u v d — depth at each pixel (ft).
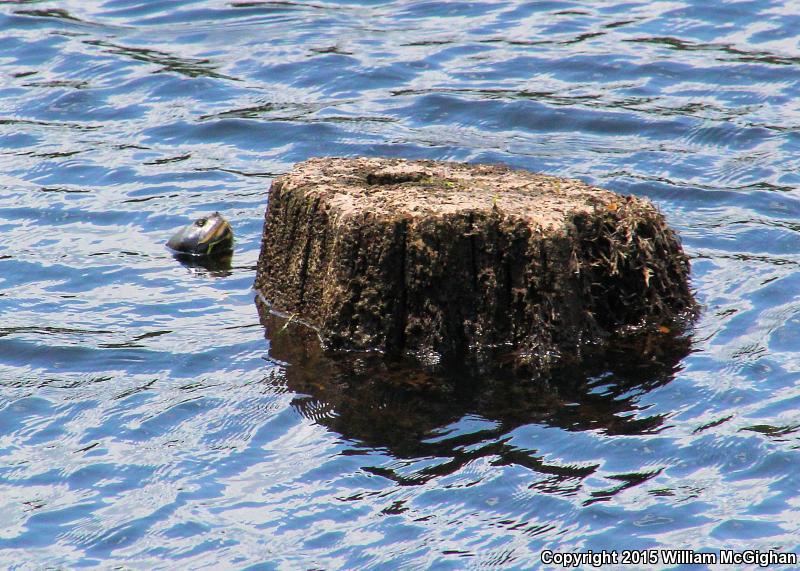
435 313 99.50
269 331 105.29
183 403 92.79
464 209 98.89
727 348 98.43
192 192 140.67
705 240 122.83
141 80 173.17
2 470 84.48
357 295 100.73
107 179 144.36
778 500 78.07
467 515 77.66
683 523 76.23
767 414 87.92
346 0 209.56
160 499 80.64
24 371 99.40
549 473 81.66
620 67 171.63
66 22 198.18
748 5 192.13
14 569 74.23
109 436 88.58
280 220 109.91
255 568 73.67
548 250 98.17
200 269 120.98
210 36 191.62
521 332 99.55
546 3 201.57
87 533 77.46
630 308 102.63
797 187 134.62
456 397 92.53
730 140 148.15
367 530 76.69
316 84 171.12
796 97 159.22
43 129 158.81
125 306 112.27
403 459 84.02
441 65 175.94
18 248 126.21
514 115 157.99
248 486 81.71
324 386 94.94
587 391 92.73
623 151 146.82
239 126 157.89
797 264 115.44
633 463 82.58
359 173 112.16
